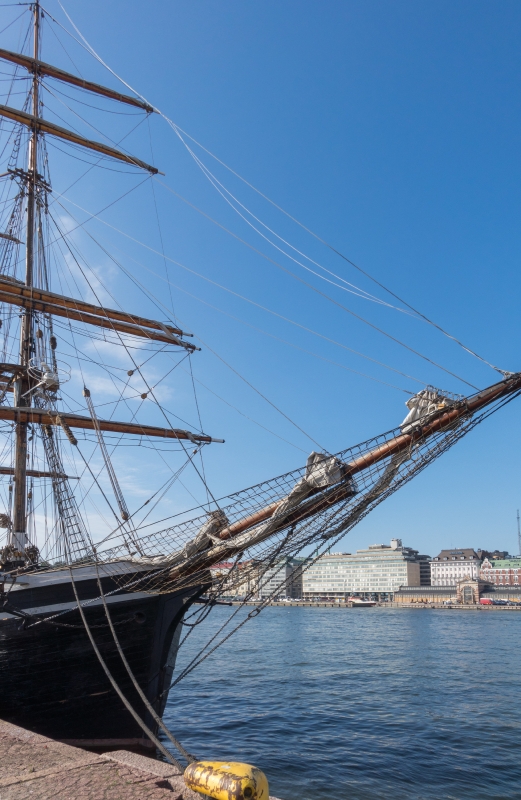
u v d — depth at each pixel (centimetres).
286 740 2192
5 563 2111
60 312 2647
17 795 703
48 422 2339
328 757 1944
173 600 1723
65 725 1645
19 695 1639
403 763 1878
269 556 1570
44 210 2925
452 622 12462
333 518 1516
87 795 702
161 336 2798
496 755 1997
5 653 1652
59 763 863
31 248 2788
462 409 1430
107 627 1650
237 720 2573
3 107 2739
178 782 737
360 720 2573
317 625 11238
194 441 2616
